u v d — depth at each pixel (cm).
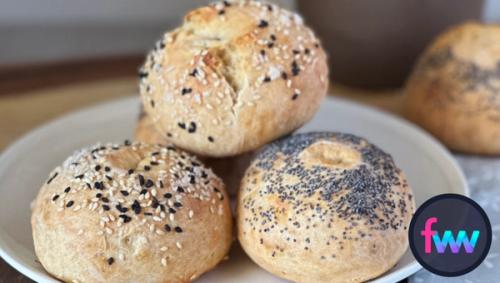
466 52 55
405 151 53
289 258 39
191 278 40
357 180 40
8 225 44
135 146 43
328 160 42
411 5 59
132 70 69
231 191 47
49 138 53
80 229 38
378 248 38
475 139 54
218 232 41
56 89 65
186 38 45
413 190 48
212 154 44
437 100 55
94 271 38
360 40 61
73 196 39
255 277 41
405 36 60
